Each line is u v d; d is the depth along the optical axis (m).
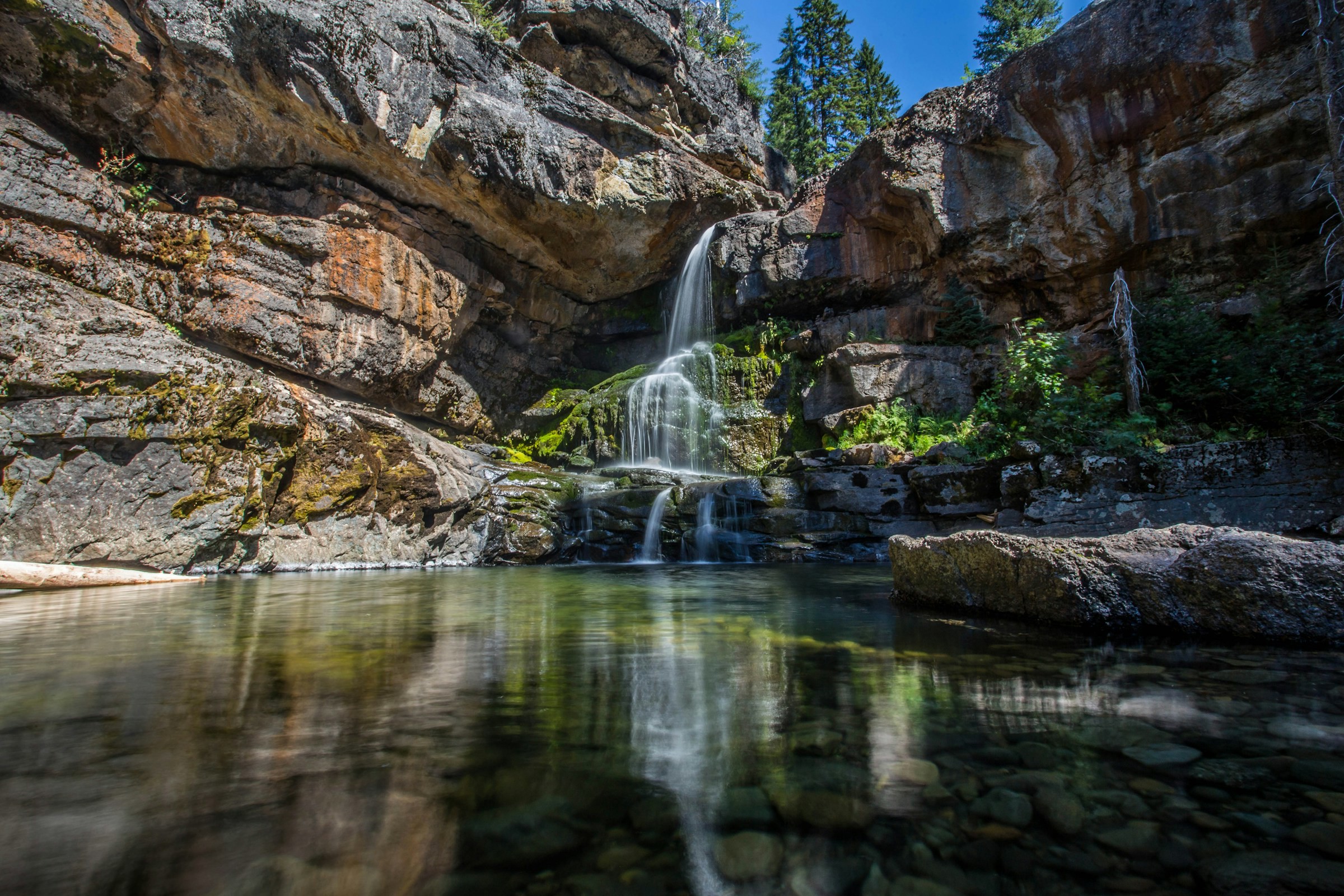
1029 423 10.17
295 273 11.85
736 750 2.11
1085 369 11.39
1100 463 8.47
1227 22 10.48
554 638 3.99
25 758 1.99
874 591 6.45
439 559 10.68
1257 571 3.64
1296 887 1.36
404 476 10.66
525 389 17.81
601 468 15.55
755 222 16.50
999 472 9.47
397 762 2.00
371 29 10.87
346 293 12.32
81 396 7.87
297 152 11.73
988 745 2.13
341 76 10.71
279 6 9.92
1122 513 8.23
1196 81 10.83
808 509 11.15
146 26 9.73
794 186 24.34
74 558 7.58
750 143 21.11
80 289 9.09
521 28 16.84
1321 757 2.00
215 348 11.27
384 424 11.51
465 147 12.52
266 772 1.91
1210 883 1.38
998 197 13.00
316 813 1.66
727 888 1.37
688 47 20.48
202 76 10.27
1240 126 10.60
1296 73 10.01
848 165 15.17
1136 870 1.43
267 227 11.55
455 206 13.60
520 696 2.70
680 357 16.38
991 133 12.77
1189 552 3.92
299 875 1.40
